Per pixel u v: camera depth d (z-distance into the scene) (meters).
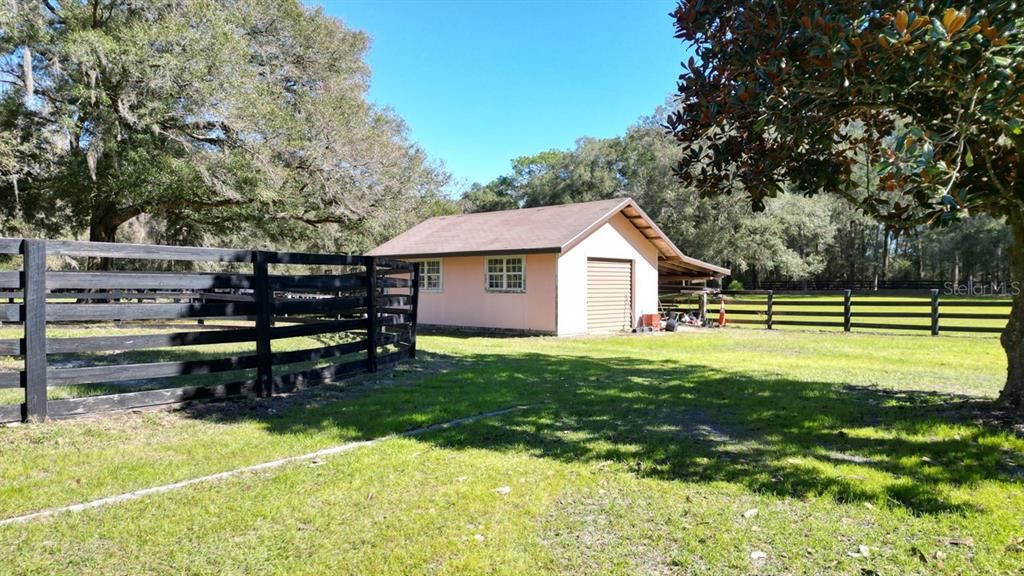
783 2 4.32
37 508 3.13
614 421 5.17
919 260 48.00
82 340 4.91
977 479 3.59
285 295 15.14
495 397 6.19
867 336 14.44
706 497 3.37
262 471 3.77
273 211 18.72
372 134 22.56
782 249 32.28
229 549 2.72
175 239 21.83
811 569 2.57
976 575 2.50
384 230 25.22
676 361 9.73
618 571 2.56
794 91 4.20
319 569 2.56
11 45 13.81
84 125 14.88
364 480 3.61
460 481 3.62
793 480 3.61
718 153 5.41
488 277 15.80
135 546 2.73
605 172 38.34
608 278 16.19
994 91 3.35
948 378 7.65
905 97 4.24
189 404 5.57
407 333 9.52
